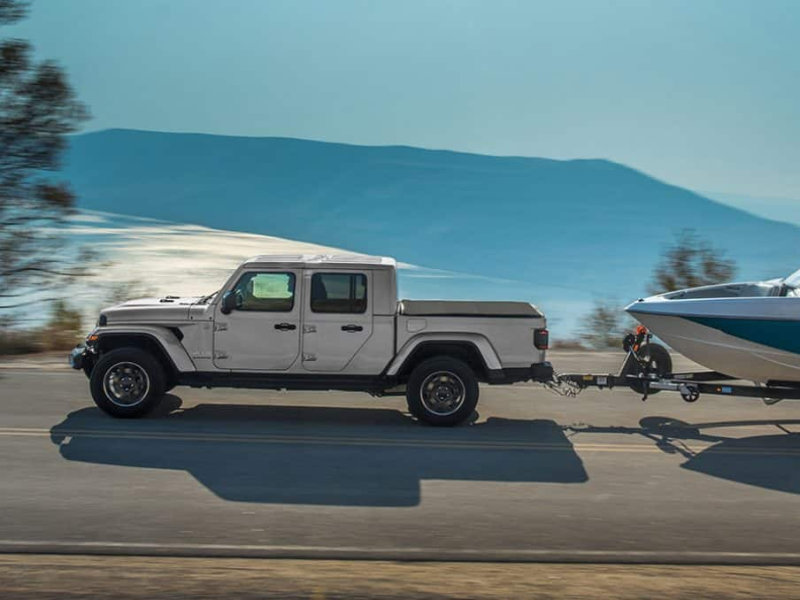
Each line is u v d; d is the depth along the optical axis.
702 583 5.34
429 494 7.42
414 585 5.15
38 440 8.91
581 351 16.86
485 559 5.83
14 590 4.92
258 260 10.02
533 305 10.28
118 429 9.47
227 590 4.96
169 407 10.74
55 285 18.08
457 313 9.98
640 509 7.13
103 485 7.41
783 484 7.98
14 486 7.32
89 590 4.93
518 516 6.86
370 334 9.83
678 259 18.03
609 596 5.04
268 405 11.06
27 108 17.33
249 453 8.62
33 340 15.90
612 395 12.36
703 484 7.95
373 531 6.40
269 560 5.68
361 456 8.62
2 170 17.52
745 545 6.27
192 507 6.87
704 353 10.19
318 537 6.23
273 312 9.87
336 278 9.87
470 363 10.22
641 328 10.49
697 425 10.51
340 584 5.14
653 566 5.75
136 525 6.38
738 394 10.14
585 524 6.70
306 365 9.88
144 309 10.00
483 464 8.45
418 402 9.88
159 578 5.17
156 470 7.93
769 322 9.62
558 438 9.66
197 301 10.40
